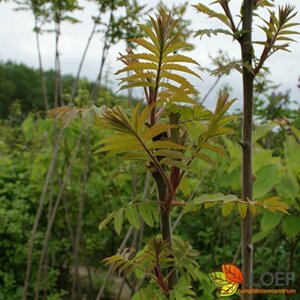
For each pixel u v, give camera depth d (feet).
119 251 3.92
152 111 3.66
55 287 15.46
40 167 14.15
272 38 4.12
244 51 4.22
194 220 11.35
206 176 10.89
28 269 11.60
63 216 14.74
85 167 12.19
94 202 14.58
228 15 4.21
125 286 15.46
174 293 3.57
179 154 3.35
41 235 13.96
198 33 4.17
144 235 12.83
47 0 10.87
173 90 3.50
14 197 14.80
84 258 14.78
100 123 3.59
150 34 3.25
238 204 3.69
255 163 6.64
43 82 11.78
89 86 16.98
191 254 3.67
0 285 13.89
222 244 11.39
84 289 15.10
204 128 3.80
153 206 3.63
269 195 6.71
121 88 3.52
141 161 3.61
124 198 13.93
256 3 4.27
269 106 10.25
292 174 6.22
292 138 6.37
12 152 18.26
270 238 8.90
